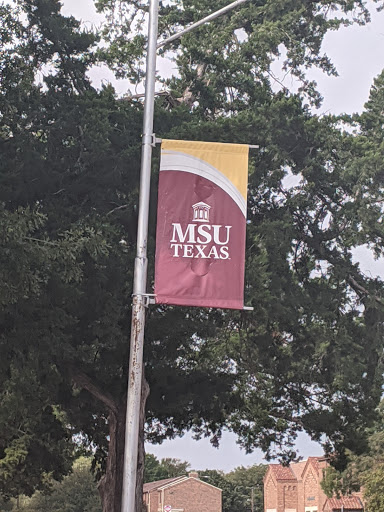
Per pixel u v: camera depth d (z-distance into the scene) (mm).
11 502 71938
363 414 28328
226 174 13383
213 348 27938
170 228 13164
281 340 25984
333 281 26094
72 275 18266
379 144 27797
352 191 25328
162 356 25703
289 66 29469
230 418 32625
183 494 109438
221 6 29328
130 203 21641
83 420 30797
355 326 26297
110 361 24625
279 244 22500
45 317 19781
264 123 23312
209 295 12977
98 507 73562
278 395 29344
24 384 19656
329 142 24688
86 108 21422
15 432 23188
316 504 84000
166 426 32406
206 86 26531
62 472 31672
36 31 23156
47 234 20031
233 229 13234
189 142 13477
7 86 21453
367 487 58344
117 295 21703
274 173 23719
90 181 21766
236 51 28047
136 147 21172
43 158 21234
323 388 28656
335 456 30250
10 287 17000
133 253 21391
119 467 25250
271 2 28797
